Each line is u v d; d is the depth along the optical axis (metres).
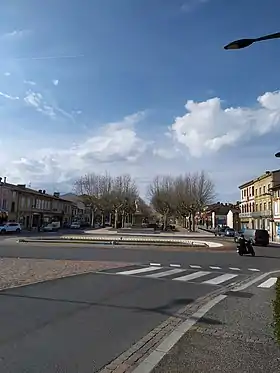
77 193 90.75
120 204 88.19
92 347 5.96
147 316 8.21
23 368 5.03
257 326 7.55
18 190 72.19
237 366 5.24
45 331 6.75
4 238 43.28
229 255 27.80
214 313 8.74
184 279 14.72
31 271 15.05
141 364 5.30
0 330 6.73
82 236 48.75
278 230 62.81
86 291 11.02
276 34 6.44
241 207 89.38
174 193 81.12
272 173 67.56
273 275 16.95
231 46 6.73
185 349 6.00
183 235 59.38
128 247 32.62
